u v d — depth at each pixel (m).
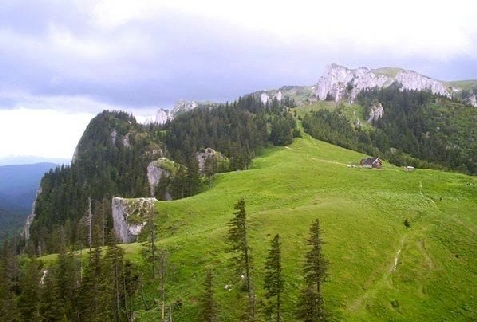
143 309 68.31
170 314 61.72
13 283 81.81
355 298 65.12
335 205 95.19
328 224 84.31
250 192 121.12
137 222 107.12
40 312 68.31
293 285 64.88
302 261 70.88
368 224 87.56
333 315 59.59
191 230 94.94
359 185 121.50
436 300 69.75
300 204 101.12
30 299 69.75
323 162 171.50
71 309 69.31
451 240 87.25
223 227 88.81
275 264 56.62
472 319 66.25
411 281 73.06
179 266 75.19
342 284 67.12
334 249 75.81
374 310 63.62
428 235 88.25
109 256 69.31
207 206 110.81
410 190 117.25
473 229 92.69
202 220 101.56
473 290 73.12
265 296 60.00
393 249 81.25
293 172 138.25
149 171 199.50
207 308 53.81
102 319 63.75
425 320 64.06
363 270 72.44
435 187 119.56
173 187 151.88
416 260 78.75
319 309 52.72
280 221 84.38
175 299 66.62
